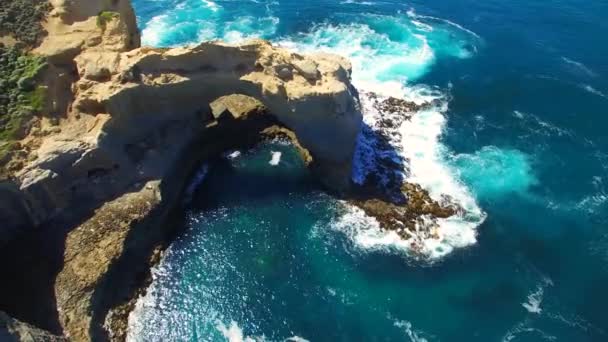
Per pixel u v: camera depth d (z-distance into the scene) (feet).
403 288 172.86
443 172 211.00
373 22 291.38
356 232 189.06
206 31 279.08
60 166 167.43
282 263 179.52
